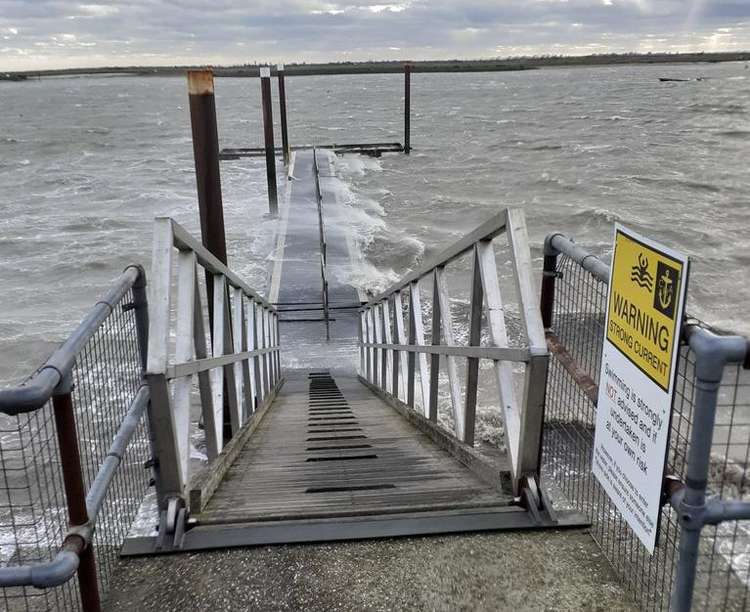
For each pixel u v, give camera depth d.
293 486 3.62
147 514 3.00
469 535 2.76
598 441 2.43
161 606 2.41
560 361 2.90
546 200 36.31
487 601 2.41
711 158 50.47
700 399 1.70
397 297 8.10
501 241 23.70
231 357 4.87
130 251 27.36
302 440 5.57
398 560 2.62
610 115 94.56
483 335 16.56
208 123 8.40
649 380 2.00
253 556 2.66
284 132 48.28
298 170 43.94
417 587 2.48
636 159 50.84
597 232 29.81
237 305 6.32
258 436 5.97
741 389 8.86
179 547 2.69
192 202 37.81
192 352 3.29
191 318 3.32
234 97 188.38
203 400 3.97
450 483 3.51
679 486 1.88
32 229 31.53
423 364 6.51
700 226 28.92
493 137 70.62
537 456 2.96
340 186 38.72
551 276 3.15
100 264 25.72
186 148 68.31
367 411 7.83
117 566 2.62
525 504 2.94
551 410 3.32
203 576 2.55
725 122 79.94
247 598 2.44
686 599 1.83
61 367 1.89
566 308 3.08
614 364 2.27
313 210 30.89
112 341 2.74
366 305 12.52
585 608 2.36
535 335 2.86
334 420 6.99
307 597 2.44
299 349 14.88
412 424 6.18
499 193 38.84
